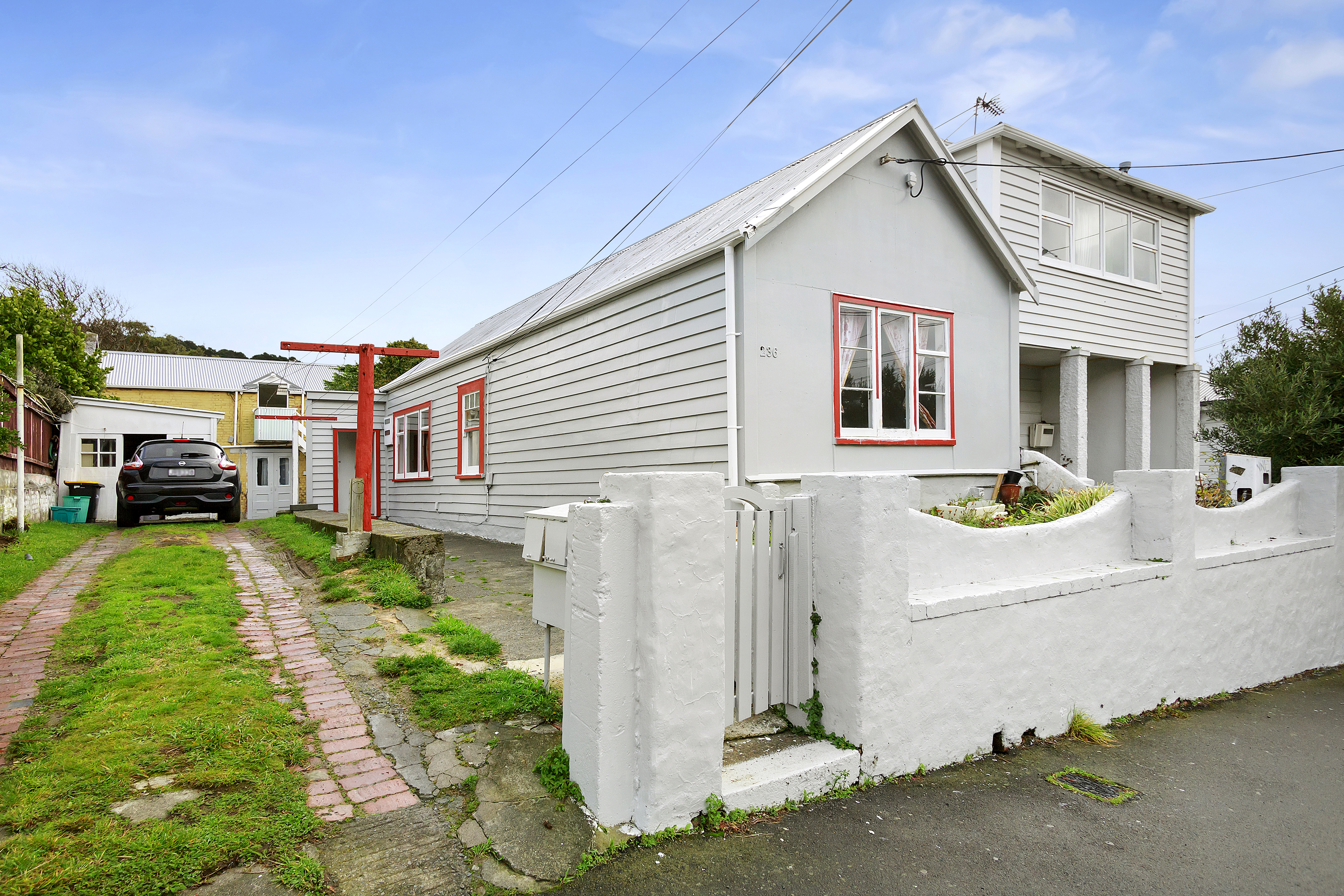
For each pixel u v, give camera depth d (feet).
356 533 25.20
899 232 28.84
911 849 9.48
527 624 18.71
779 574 11.64
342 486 60.29
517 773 10.13
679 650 9.32
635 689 9.30
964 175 30.37
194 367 111.86
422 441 54.08
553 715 11.89
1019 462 32.55
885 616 11.28
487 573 27.73
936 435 29.63
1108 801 11.28
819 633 11.68
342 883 7.81
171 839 8.05
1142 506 16.65
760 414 24.49
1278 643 19.03
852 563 11.12
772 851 9.15
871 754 11.14
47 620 17.43
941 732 12.13
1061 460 39.24
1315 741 14.42
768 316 24.82
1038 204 36.88
